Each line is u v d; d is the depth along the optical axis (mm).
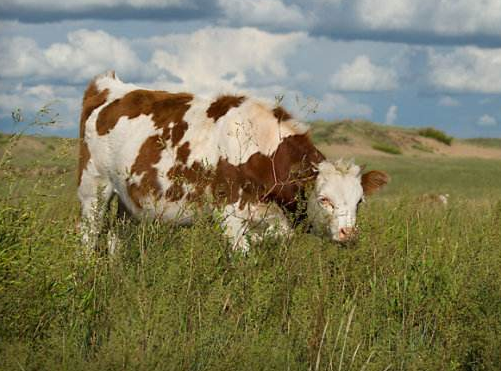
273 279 6871
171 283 6297
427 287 7609
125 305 5984
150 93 10680
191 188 9539
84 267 6773
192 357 5621
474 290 6941
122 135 10430
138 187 10117
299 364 6027
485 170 54875
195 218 8023
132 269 6660
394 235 9000
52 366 5309
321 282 6832
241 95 9820
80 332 6047
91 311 6254
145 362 5309
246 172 9234
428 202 14242
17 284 6133
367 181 9141
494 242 8047
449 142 86125
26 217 6805
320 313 6164
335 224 8539
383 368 5938
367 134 79938
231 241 8969
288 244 7797
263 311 6492
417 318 7098
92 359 5668
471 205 13102
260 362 5660
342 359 5844
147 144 10086
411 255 8109
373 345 6188
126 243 7789
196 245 6863
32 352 5492
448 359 6238
